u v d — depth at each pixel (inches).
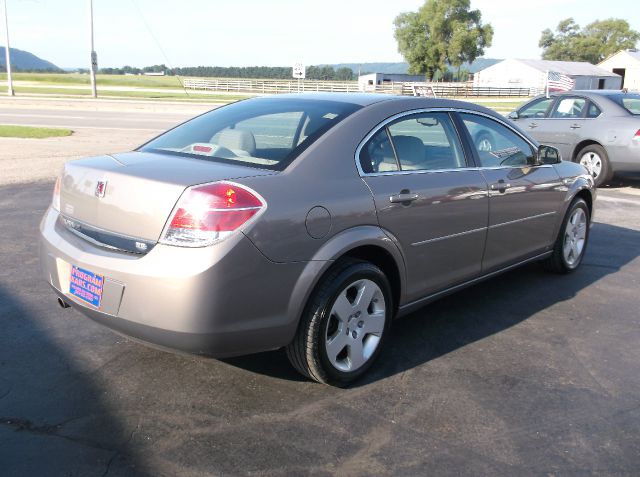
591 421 127.2
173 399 131.3
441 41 3115.2
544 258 213.8
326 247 126.1
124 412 125.5
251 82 2144.4
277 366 147.6
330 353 132.3
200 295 111.5
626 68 2859.3
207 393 134.1
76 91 1830.7
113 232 122.7
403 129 152.6
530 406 132.6
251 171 125.4
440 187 153.7
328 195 128.1
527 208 189.0
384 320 144.6
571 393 138.9
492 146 180.2
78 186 132.4
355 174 136.3
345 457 112.3
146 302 114.4
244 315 117.0
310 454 112.9
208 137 148.2
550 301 199.3
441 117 165.3
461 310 189.6
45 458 109.3
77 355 150.3
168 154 143.2
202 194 113.3
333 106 150.3
